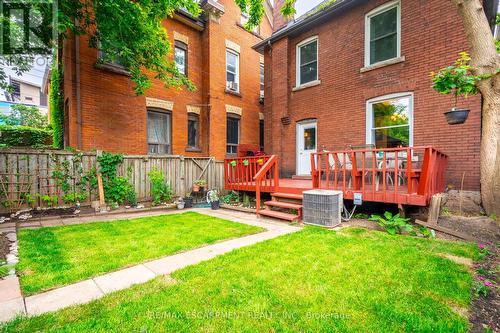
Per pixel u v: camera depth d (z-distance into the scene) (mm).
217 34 11383
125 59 7480
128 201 7832
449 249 3699
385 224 4785
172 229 5078
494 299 2406
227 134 12281
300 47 9773
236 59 12602
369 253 3516
